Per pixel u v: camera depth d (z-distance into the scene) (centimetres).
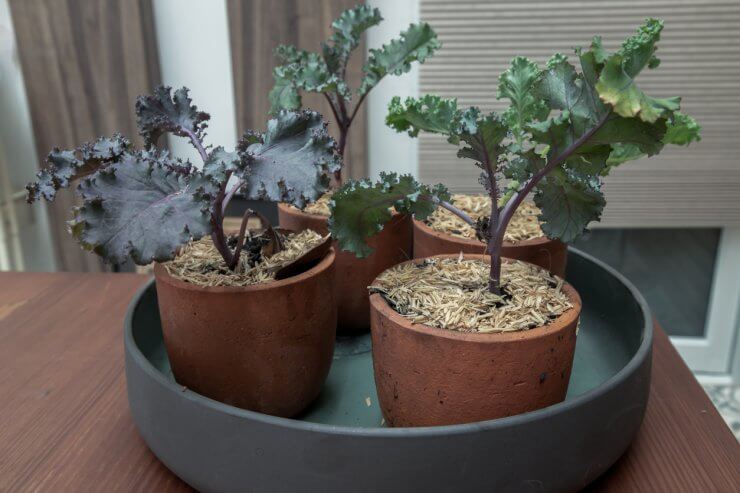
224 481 48
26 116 118
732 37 102
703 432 59
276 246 61
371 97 111
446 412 50
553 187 52
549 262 70
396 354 51
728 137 111
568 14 102
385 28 106
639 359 54
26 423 60
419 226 75
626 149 66
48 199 54
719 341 137
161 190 46
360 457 44
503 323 49
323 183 48
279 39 105
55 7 104
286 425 45
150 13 106
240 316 54
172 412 50
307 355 59
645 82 108
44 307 85
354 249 58
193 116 61
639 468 54
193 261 60
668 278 133
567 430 46
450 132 54
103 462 55
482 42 105
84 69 108
